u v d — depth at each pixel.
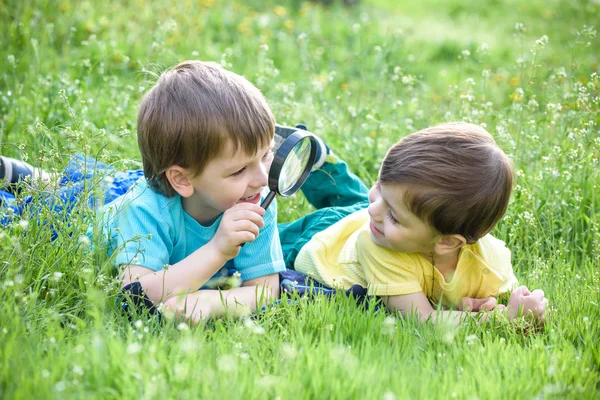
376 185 2.66
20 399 1.78
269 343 2.21
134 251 2.53
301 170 2.65
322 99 4.88
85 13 6.31
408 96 5.01
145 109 2.55
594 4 9.95
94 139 2.89
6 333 2.06
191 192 2.57
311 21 8.65
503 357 2.21
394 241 2.56
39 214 2.60
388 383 1.98
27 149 3.58
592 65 6.34
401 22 9.74
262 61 4.92
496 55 8.11
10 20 5.38
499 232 3.29
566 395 2.02
